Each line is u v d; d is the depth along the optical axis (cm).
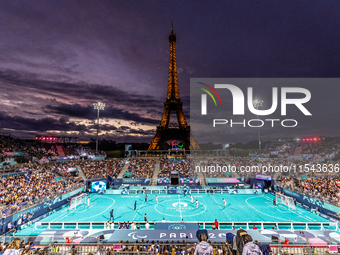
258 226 2769
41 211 3325
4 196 3325
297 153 8369
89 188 5081
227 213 3403
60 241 1569
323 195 3516
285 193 4472
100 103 7762
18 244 569
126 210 3616
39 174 4681
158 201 4278
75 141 8312
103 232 1942
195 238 1625
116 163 6869
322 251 1064
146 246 1419
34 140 7469
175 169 6338
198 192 5041
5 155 5066
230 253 927
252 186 5300
